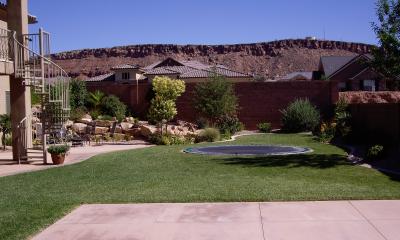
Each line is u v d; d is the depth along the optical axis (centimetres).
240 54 11319
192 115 2736
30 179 1068
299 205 732
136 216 691
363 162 1239
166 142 2059
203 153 1509
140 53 11706
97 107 2673
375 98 3095
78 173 1139
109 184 963
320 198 771
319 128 2239
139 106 2797
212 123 2523
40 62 1470
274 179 982
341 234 583
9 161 1471
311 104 2639
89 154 1616
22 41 1481
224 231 607
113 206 755
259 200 770
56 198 826
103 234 608
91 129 2278
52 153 1353
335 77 4684
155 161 1334
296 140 1998
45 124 1434
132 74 5197
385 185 889
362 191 820
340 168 1134
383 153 1250
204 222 650
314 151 1533
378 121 1700
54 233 618
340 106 2177
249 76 4003
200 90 2544
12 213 724
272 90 2753
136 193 851
